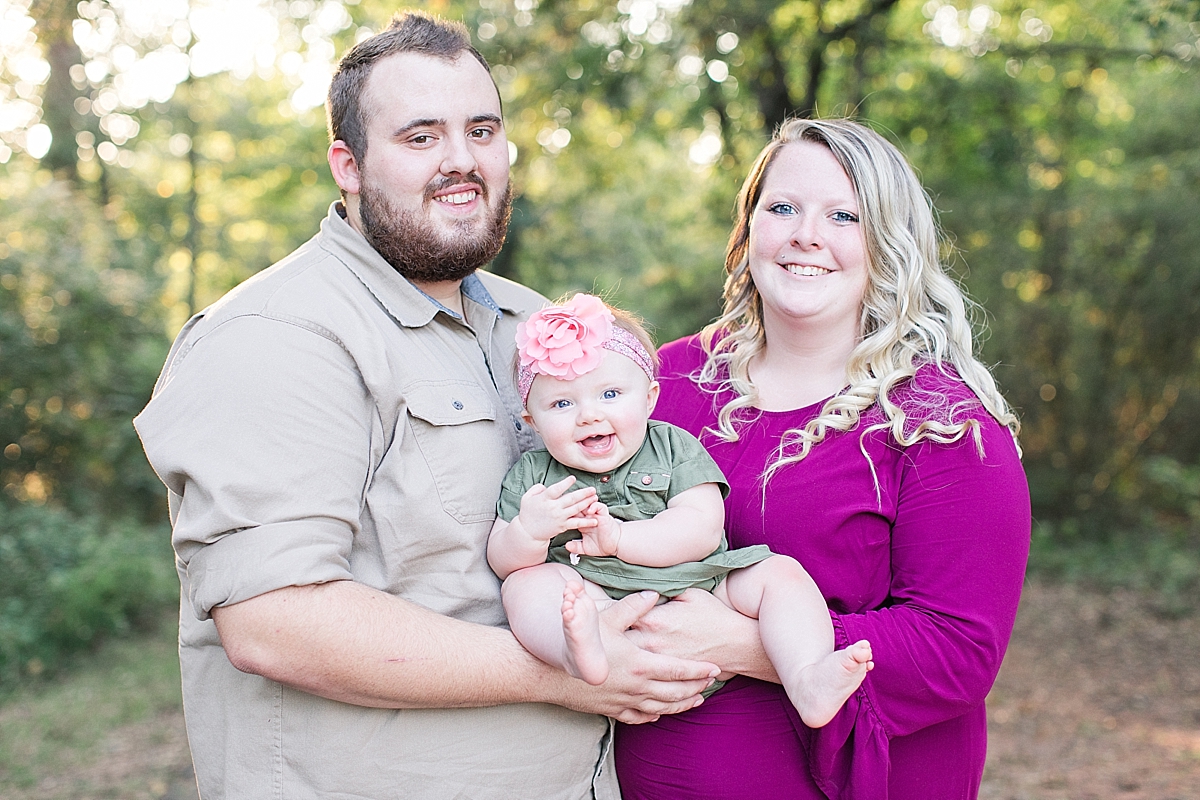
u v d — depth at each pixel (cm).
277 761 214
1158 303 1154
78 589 873
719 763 236
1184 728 674
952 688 220
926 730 234
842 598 235
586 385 227
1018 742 645
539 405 231
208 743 224
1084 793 550
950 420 228
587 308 231
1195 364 1184
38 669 812
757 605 229
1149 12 749
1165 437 1200
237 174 1972
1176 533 1166
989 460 226
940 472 227
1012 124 1116
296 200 2097
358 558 219
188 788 564
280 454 201
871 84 1070
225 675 221
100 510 1197
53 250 1155
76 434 1137
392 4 1116
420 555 218
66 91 1484
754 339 268
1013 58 1055
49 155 1477
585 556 225
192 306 1858
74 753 624
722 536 235
